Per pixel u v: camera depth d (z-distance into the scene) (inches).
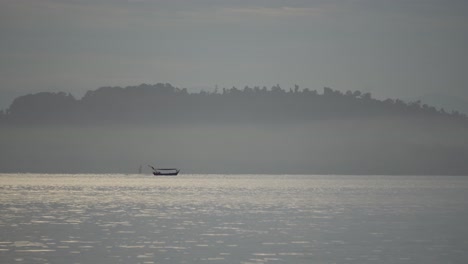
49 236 7687.0
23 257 6284.5
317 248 6860.2
